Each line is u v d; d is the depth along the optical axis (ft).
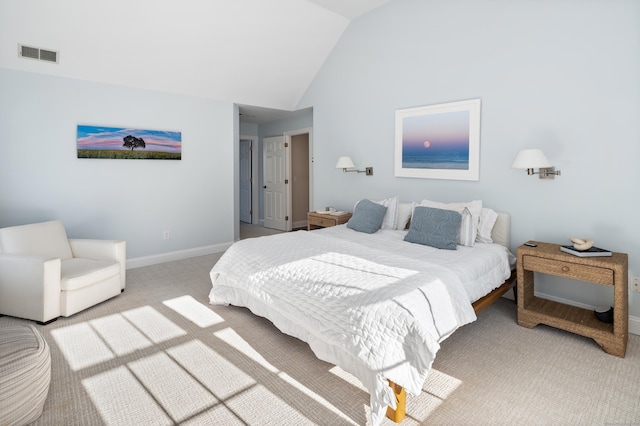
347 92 15.62
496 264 9.29
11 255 9.08
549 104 9.73
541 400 6.03
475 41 11.19
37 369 5.49
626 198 8.61
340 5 13.79
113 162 13.50
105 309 9.91
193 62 13.76
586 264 7.80
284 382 6.54
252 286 8.68
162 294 11.16
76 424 5.41
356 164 15.48
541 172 9.92
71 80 12.28
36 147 11.75
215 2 11.78
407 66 13.19
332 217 14.84
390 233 12.07
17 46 10.73
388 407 5.63
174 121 14.99
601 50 8.77
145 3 10.94
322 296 6.87
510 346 7.95
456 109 11.76
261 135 24.54
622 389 6.33
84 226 12.92
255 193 25.27
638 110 8.32
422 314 6.06
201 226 16.28
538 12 9.79
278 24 13.64
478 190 11.48
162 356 7.41
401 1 13.17
